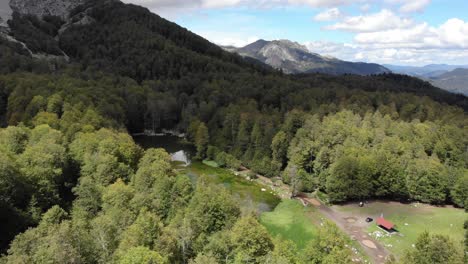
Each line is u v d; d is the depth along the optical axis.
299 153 127.75
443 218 99.12
